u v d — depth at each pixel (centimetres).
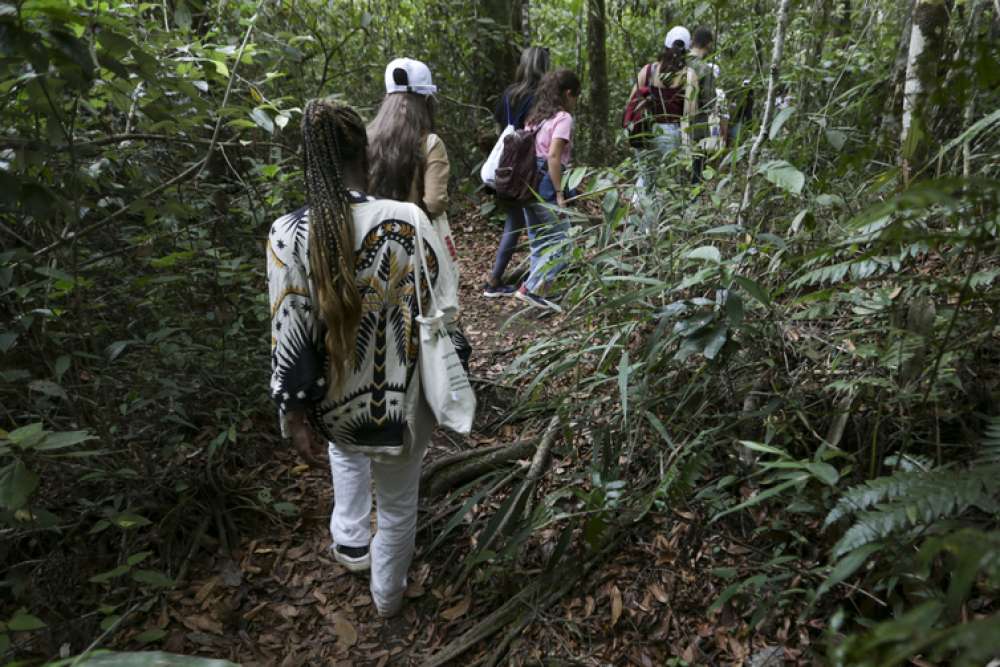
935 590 166
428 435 210
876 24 396
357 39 634
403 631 234
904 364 193
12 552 232
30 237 266
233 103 384
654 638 208
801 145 310
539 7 888
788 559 192
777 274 265
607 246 289
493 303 463
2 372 222
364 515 249
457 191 666
